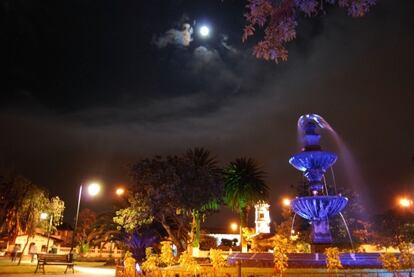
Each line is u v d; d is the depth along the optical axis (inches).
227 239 2763.3
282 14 275.0
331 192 1659.7
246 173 2030.0
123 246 1729.8
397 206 1488.7
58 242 2490.2
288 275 502.3
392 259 438.3
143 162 1470.2
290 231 1738.4
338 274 488.7
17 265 1033.5
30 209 1359.5
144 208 1411.2
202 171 1542.8
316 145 803.4
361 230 1567.4
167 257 451.2
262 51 280.2
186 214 1512.1
